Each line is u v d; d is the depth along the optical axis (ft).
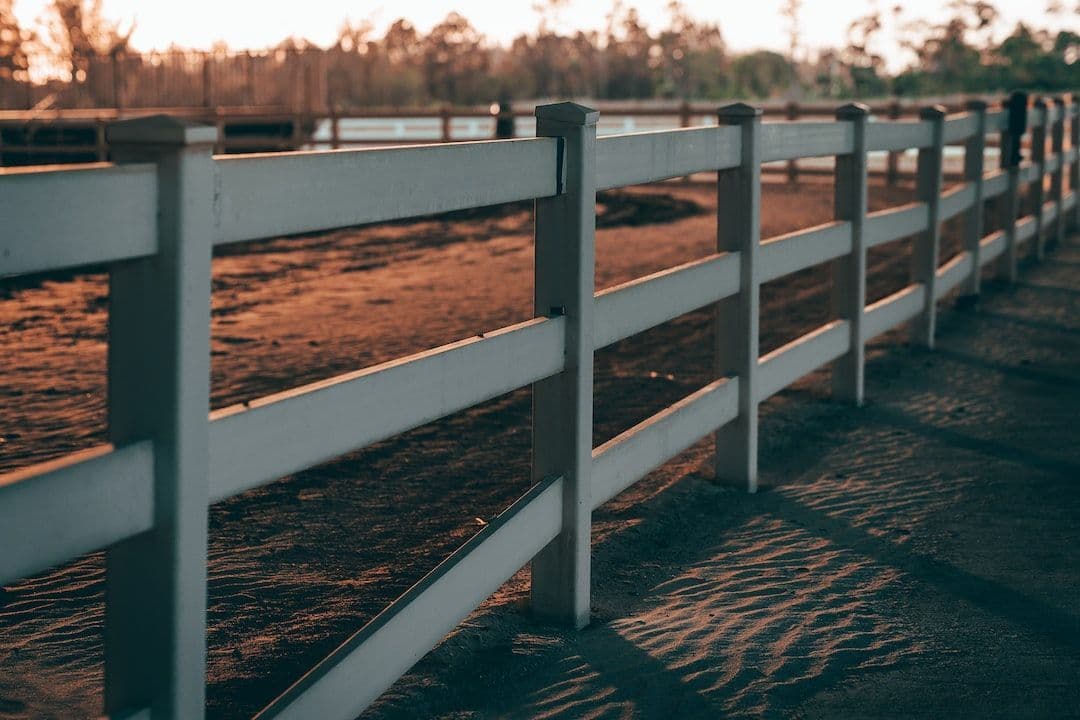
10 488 6.81
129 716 7.73
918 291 29.12
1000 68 313.94
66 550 7.16
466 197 11.04
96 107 108.06
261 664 12.50
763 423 22.80
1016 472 19.70
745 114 17.97
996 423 22.94
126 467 7.55
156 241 7.65
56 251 6.99
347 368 27.22
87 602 14.37
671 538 16.62
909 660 12.52
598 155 13.47
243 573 15.16
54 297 40.81
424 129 100.73
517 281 42.27
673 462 20.53
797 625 13.46
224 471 8.27
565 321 12.86
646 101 314.55
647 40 342.44
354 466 20.16
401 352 29.22
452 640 12.71
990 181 36.76
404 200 10.12
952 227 56.18
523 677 12.03
